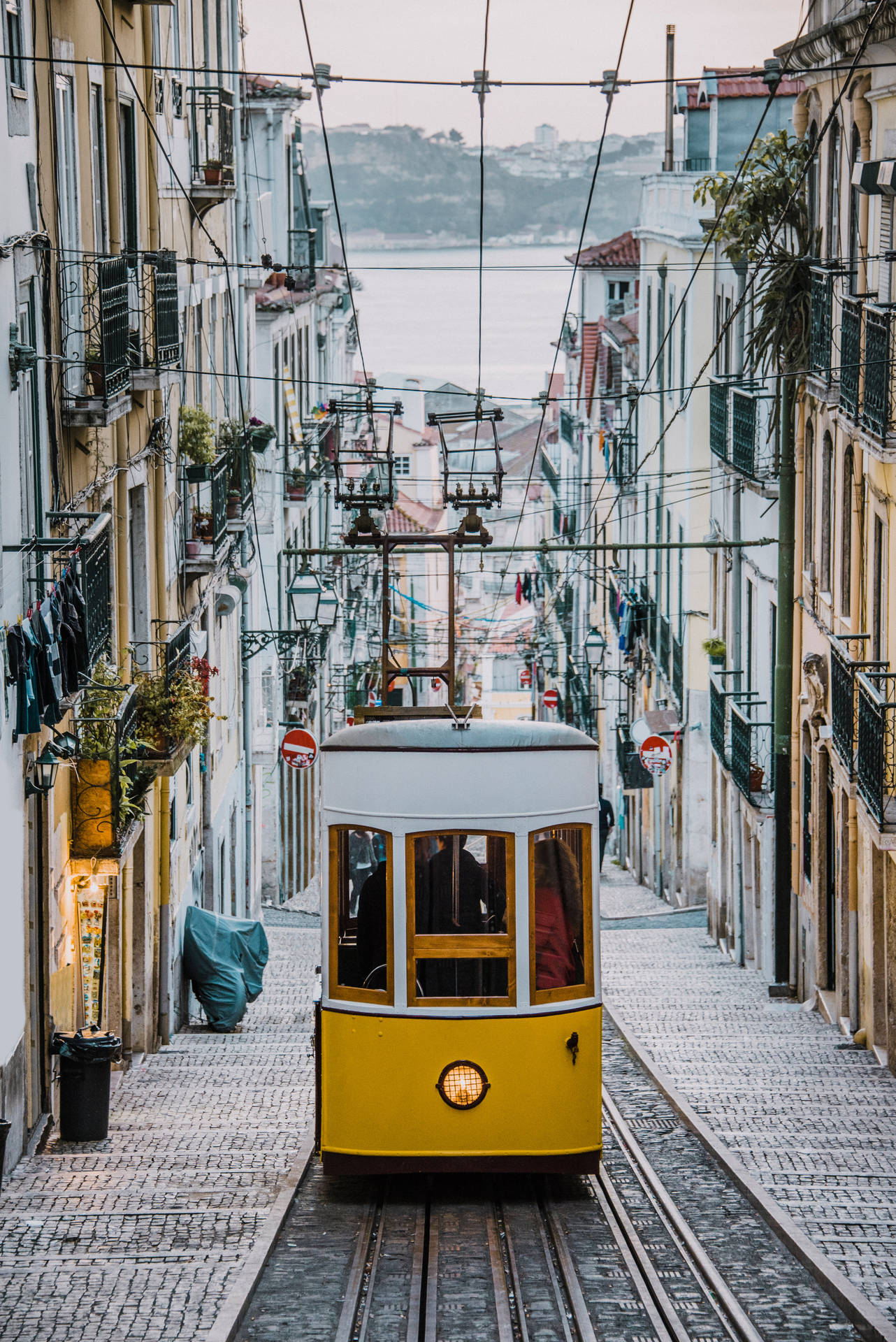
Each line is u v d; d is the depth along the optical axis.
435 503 86.44
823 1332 9.62
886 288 18.92
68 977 16.41
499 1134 12.68
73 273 16.78
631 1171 13.71
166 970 21.23
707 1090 17.00
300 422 41.50
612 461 49.22
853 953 20.41
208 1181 13.13
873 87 19.52
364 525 20.03
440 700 79.94
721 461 30.23
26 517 14.43
